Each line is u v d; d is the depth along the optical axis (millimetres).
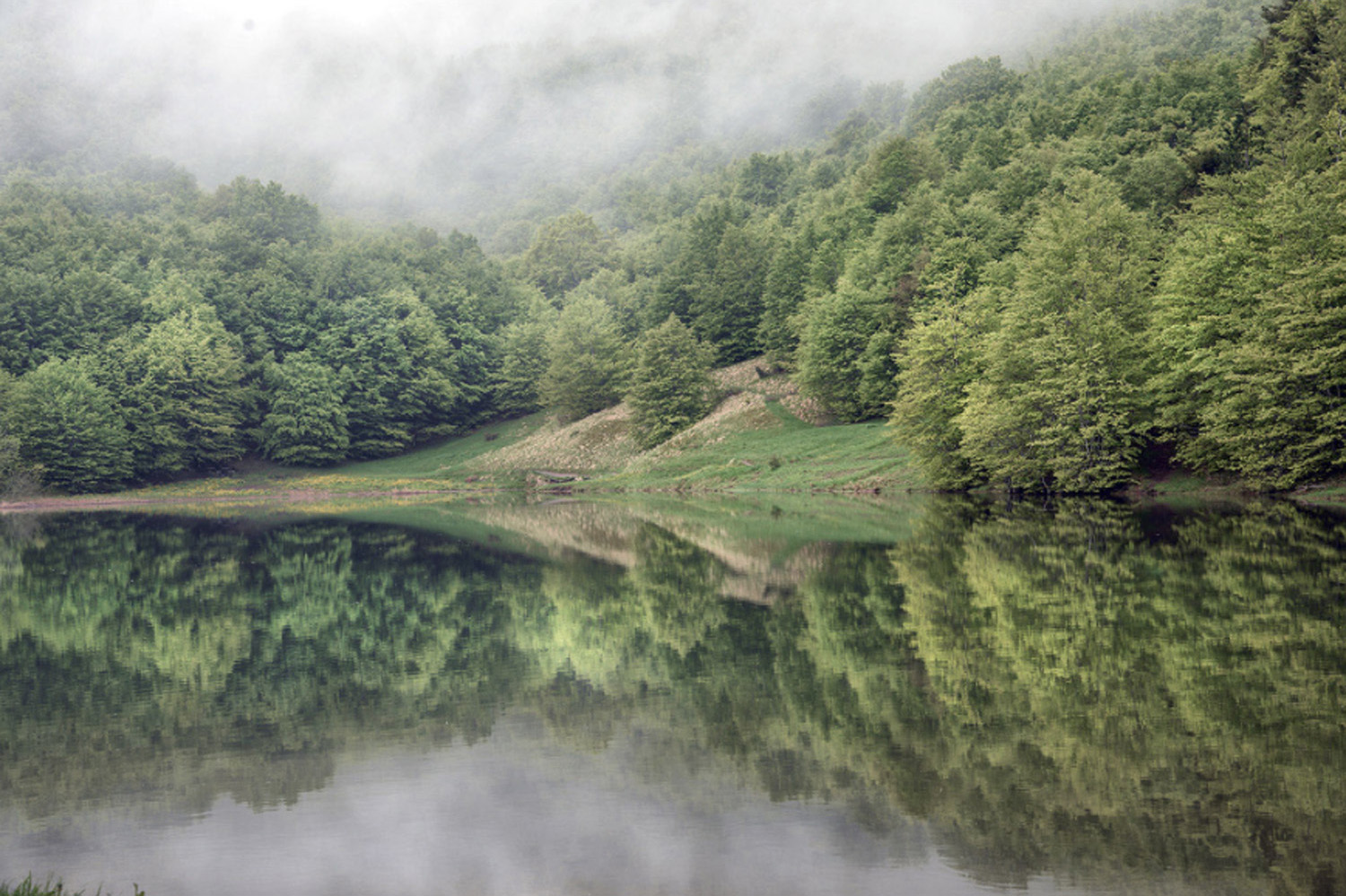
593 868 9297
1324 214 39312
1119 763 11305
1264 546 27844
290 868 9617
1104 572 25250
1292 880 8336
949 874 8781
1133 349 48594
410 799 11500
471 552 40312
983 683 15266
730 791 11258
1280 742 11758
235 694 17234
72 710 16359
